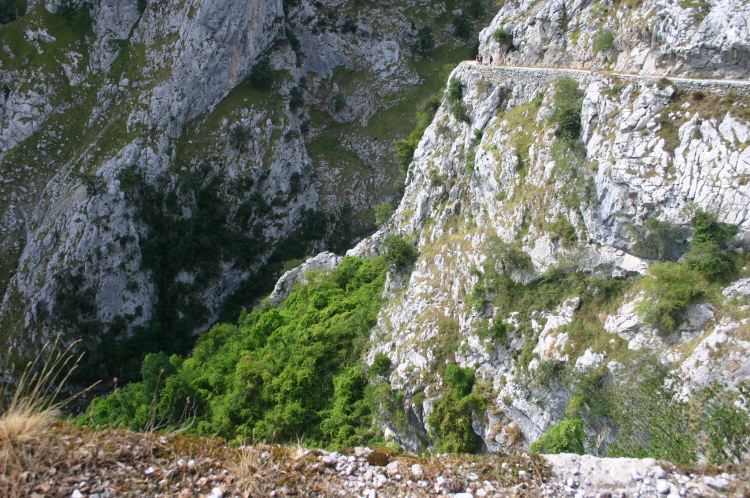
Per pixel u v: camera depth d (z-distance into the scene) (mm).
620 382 22953
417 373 33688
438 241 40375
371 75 99812
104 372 71438
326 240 88562
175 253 78875
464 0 107875
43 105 83188
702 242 22766
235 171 83812
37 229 75500
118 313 73562
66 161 81000
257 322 52531
